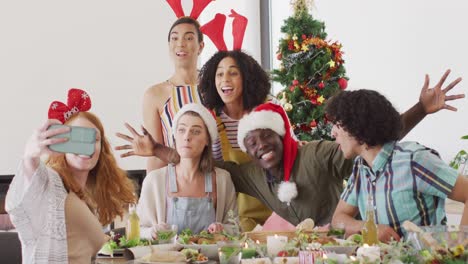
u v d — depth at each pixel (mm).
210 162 2986
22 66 5363
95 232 1998
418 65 5812
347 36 6406
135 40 5551
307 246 2080
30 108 5359
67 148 1758
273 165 2947
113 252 2371
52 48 5402
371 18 6191
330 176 2957
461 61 5492
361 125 2439
